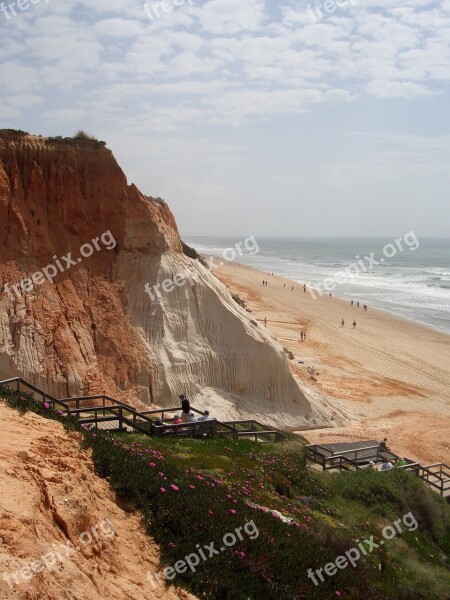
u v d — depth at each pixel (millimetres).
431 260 185875
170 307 24641
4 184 21812
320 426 28047
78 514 6559
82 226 23516
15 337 20109
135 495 8000
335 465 20312
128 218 24594
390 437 28984
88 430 10305
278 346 28438
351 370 44375
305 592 8609
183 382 23609
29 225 22078
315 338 55344
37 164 23047
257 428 23203
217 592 7406
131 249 24578
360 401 35688
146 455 11094
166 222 29625
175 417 18750
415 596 11586
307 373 39438
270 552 9016
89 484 7289
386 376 43844
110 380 21344
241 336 26453
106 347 21891
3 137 22812
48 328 20750
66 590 5480
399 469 18547
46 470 6777
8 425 8023
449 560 14938
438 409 36031
